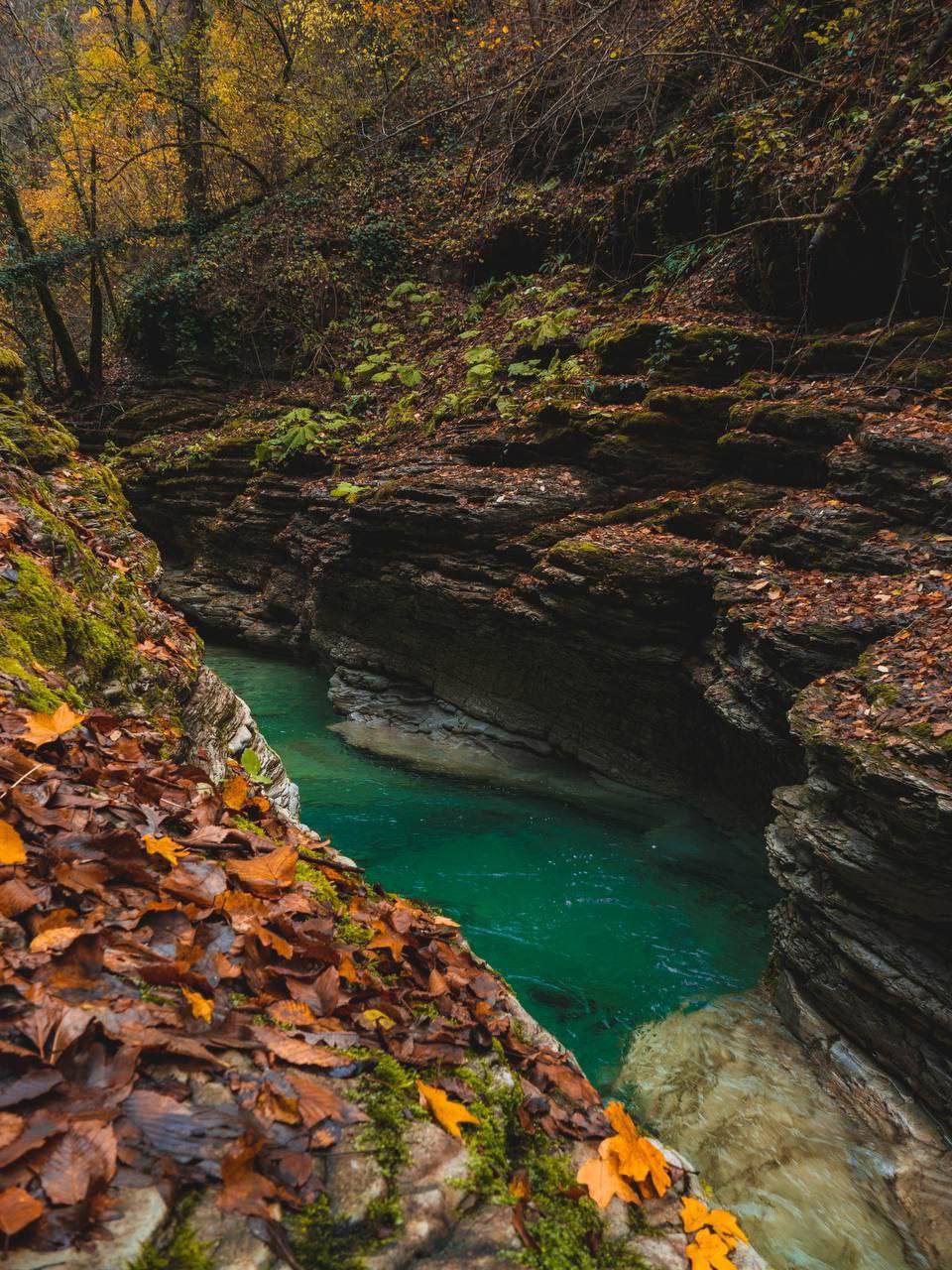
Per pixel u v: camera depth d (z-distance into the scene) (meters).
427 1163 1.32
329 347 16.41
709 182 10.52
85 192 19.12
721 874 6.72
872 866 4.23
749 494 7.61
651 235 12.23
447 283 16.34
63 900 1.59
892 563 6.17
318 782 8.48
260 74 18.64
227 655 13.80
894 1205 3.58
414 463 11.09
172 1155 1.15
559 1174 1.47
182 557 16.30
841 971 4.48
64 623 3.32
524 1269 1.21
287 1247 1.09
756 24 11.06
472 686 9.76
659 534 8.07
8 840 1.58
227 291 17.39
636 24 10.10
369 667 10.97
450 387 13.23
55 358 20.23
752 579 6.79
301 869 2.31
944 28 7.91
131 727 3.25
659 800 8.02
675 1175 1.60
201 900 1.74
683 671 7.56
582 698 8.65
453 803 8.10
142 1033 1.32
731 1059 4.51
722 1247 1.40
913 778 3.94
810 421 7.39
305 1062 1.43
